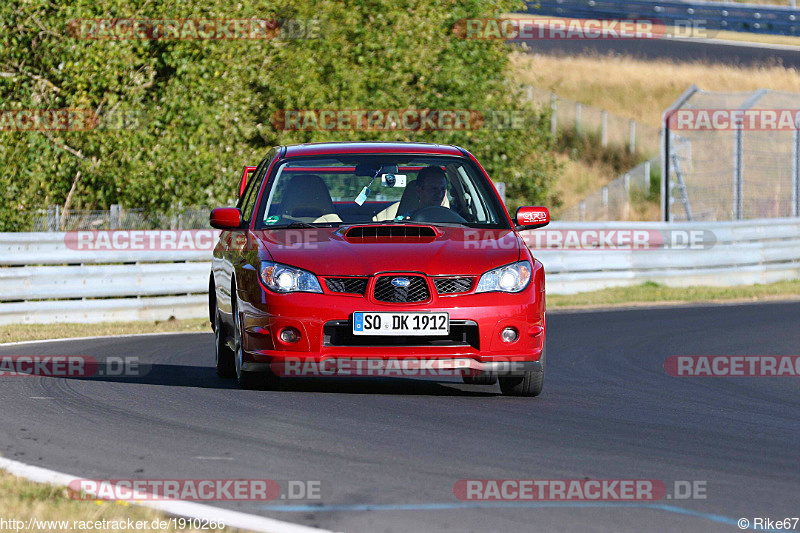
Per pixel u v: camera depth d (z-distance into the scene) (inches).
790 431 900.0
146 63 2573.8
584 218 4345.5
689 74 5738.2
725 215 4188.0
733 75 5772.6
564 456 761.6
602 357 1437.0
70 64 2476.6
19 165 2509.8
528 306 984.9
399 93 3139.8
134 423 861.8
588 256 2588.6
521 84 3462.1
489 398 1030.4
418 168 1131.3
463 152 1170.0
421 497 633.0
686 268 2746.1
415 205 1113.4
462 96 3208.7
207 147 2600.9
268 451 758.5
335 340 965.8
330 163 1131.3
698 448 806.5
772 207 4190.5
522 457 754.2
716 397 1108.5
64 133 2549.2
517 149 3326.8
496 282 980.6
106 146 2488.9
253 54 2731.3
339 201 1133.7
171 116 2549.2
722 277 2805.1
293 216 1090.1
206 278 2124.8
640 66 5876.0
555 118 4953.3
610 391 1123.3
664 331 1776.6
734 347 1560.0
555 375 1250.6
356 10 3144.7
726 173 4448.8
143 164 2511.1
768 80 5733.3
